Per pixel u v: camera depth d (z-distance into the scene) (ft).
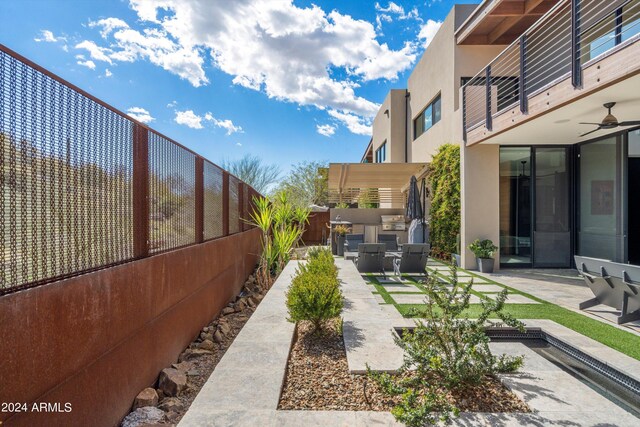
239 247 24.93
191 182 15.40
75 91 7.71
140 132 10.68
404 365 8.95
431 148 43.96
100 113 8.63
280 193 37.93
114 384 8.64
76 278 7.31
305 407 7.89
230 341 15.42
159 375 11.25
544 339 13.33
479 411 7.77
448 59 37.81
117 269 8.82
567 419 7.29
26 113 6.36
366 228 43.75
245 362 9.73
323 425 7.03
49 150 6.91
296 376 9.43
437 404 7.47
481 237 28.91
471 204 28.99
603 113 19.94
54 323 6.66
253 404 7.68
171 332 12.36
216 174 19.63
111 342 8.53
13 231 6.04
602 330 13.87
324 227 57.77
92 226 8.20
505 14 30.96
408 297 19.86
